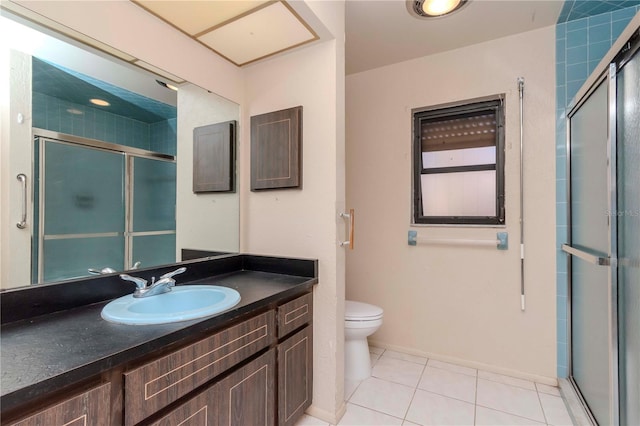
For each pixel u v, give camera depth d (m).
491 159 2.21
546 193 2.03
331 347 1.66
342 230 1.74
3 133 1.03
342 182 1.73
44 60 1.12
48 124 1.13
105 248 1.29
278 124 1.81
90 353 0.76
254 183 1.90
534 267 2.06
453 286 2.30
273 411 1.37
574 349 1.91
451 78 2.29
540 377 2.04
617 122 1.27
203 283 1.55
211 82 1.75
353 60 2.43
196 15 1.44
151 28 1.44
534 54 2.05
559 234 2.00
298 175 1.73
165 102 1.55
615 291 1.28
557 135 2.00
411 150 2.44
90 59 1.25
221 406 1.09
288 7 1.38
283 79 1.81
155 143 1.51
